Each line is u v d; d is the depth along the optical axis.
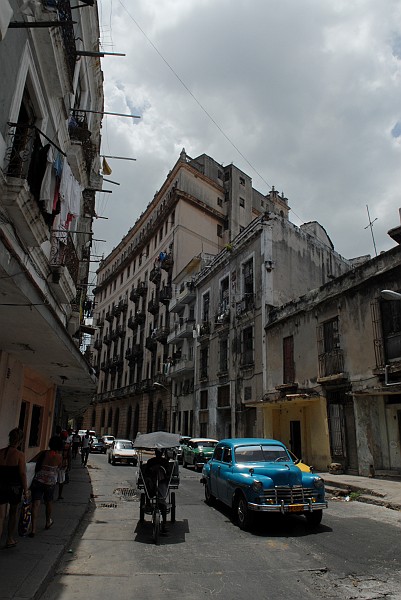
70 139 11.75
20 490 6.02
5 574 4.88
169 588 5.02
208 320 32.59
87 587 5.01
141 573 5.56
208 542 7.18
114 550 6.67
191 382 34.47
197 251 43.50
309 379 19.38
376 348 15.46
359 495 11.91
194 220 44.25
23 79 7.04
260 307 24.89
